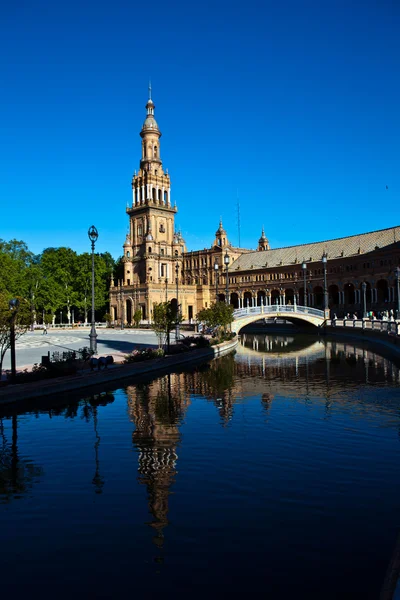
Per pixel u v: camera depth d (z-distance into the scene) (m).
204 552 9.80
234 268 142.12
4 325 25.44
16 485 13.54
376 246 108.75
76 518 11.43
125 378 31.62
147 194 132.62
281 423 19.95
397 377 31.83
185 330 88.00
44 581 8.87
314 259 122.00
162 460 15.46
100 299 130.25
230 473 14.18
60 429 19.28
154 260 129.62
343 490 12.83
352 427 19.19
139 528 10.88
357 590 8.46
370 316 87.88
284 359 43.94
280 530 10.66
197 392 27.11
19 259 119.62
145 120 135.50
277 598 8.26
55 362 28.80
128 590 8.55
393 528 10.70
